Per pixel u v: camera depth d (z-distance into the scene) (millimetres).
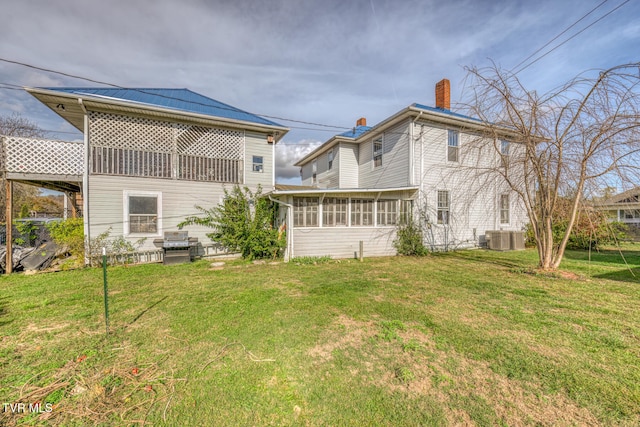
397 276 6812
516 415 2053
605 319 3936
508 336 3395
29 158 8016
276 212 10641
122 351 3053
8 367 2740
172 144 9836
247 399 2244
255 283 6129
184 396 2285
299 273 7223
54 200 27797
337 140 14836
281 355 2947
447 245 11906
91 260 8266
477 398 2242
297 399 2244
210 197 10398
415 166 11203
